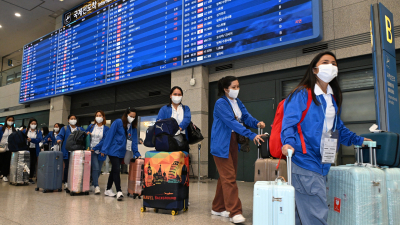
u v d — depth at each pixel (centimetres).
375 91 358
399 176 232
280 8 570
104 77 915
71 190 480
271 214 169
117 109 927
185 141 356
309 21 534
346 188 214
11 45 1471
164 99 805
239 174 657
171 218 313
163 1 784
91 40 973
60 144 605
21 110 1284
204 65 707
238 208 294
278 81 622
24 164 630
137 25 840
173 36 748
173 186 332
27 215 323
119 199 433
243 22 620
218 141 306
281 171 335
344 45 536
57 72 1089
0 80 1442
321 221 172
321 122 181
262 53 608
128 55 852
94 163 507
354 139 217
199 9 700
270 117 626
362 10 522
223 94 326
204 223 291
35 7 1068
